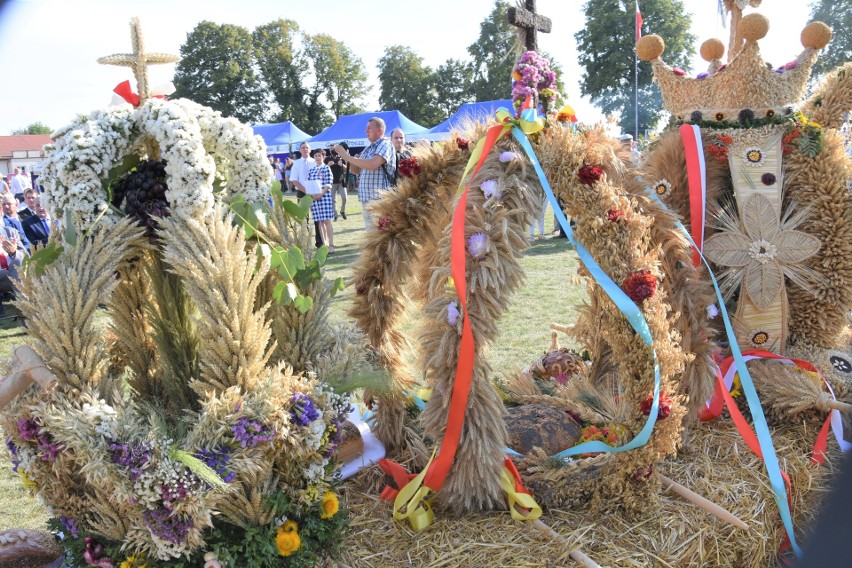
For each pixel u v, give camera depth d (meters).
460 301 2.19
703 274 3.34
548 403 2.84
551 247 10.61
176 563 1.82
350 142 23.62
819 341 3.38
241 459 1.78
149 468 1.69
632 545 2.24
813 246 3.19
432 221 2.73
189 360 2.15
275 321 2.15
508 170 2.31
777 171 3.22
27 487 1.92
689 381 2.76
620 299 2.25
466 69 55.03
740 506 2.52
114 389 1.90
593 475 2.42
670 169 3.34
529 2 2.55
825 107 3.35
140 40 2.07
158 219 1.92
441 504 2.39
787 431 3.12
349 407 2.04
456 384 2.17
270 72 58.19
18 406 1.80
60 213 1.92
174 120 1.92
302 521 2.00
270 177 2.21
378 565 2.14
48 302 1.84
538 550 2.18
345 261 9.70
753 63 3.19
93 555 1.90
